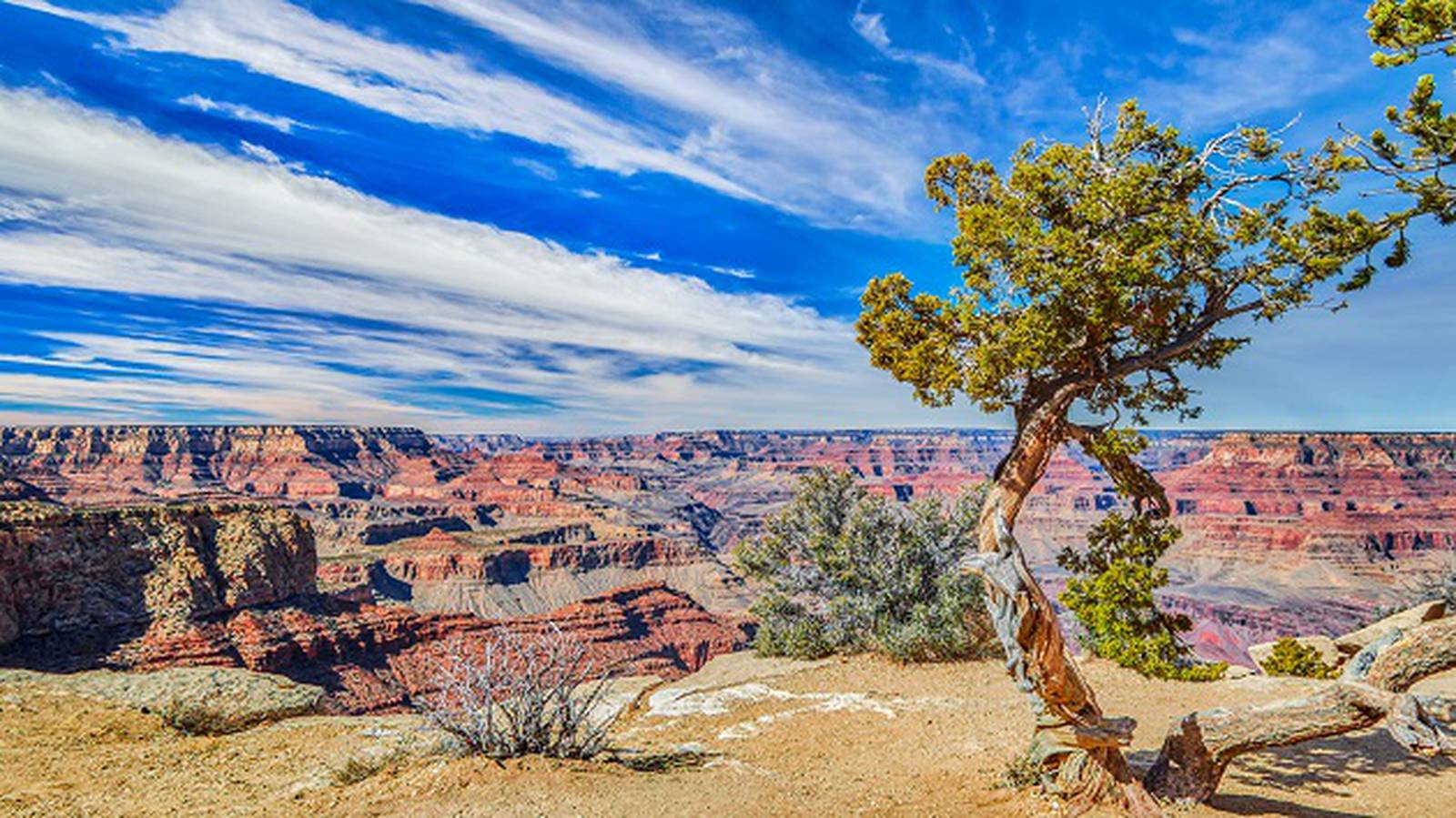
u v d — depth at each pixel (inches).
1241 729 406.6
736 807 436.1
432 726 549.6
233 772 566.3
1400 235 426.9
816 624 1079.0
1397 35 383.9
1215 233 415.8
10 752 620.7
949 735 638.5
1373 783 485.1
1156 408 498.3
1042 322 414.0
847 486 1197.7
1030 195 445.7
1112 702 734.5
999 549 423.8
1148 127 458.0
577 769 479.8
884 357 498.0
